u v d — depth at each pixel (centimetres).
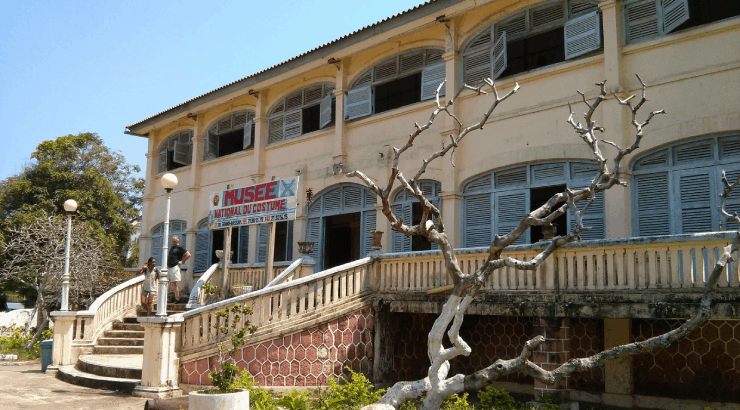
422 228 679
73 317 1426
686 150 1121
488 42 1420
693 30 1121
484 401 832
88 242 2164
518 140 1323
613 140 1180
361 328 1162
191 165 2134
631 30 1216
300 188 1758
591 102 1227
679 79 1128
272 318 1092
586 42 1245
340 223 1694
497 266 664
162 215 2252
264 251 1862
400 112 1540
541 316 959
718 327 994
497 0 1345
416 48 1573
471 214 1397
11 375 1352
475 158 1393
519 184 1326
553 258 956
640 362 1073
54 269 1973
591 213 1218
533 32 1360
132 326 1542
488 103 1391
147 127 2300
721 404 976
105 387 1130
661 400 1036
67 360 1402
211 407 761
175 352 1073
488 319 1235
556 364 943
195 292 1469
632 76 1193
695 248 822
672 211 1120
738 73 1066
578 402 1075
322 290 1162
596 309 898
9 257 2394
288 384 1079
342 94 1686
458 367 1263
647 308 850
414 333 1267
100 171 3142
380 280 1195
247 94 1925
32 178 2859
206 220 2077
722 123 1065
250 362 1063
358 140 1645
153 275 1498
